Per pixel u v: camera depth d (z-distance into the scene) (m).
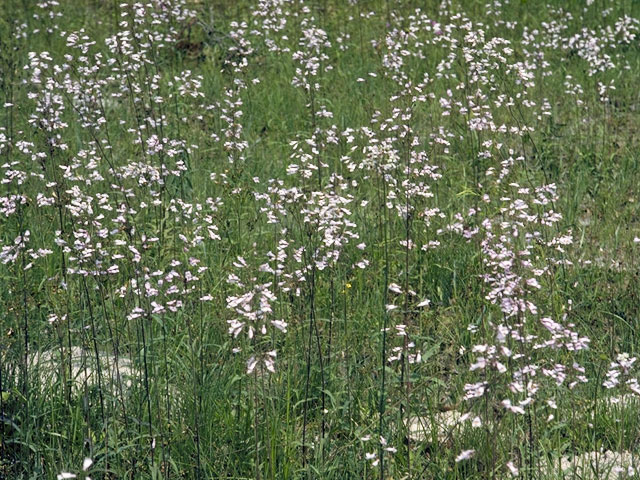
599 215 8.25
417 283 6.96
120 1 14.03
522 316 4.53
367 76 11.20
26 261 7.04
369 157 6.24
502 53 11.41
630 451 5.09
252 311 4.21
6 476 4.91
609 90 11.09
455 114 9.71
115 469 4.88
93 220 5.61
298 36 12.54
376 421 5.12
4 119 9.59
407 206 5.68
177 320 6.11
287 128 10.03
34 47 12.29
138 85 8.81
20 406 5.26
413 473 4.88
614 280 6.97
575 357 5.84
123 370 5.77
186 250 5.91
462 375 5.76
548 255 7.02
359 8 13.81
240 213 7.64
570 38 12.57
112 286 6.19
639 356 5.92
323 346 5.95
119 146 9.23
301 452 5.00
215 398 5.29
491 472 4.31
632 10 13.87
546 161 9.02
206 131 9.73
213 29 12.64
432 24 12.55
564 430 5.21
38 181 8.12
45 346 6.04
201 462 4.89
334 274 6.83
